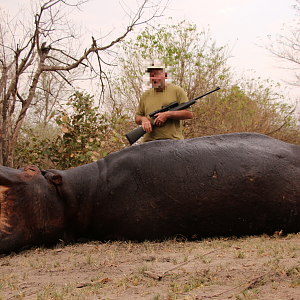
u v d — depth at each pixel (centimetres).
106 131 706
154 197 352
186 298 186
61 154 681
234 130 1033
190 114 414
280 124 1107
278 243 311
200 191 346
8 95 711
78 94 675
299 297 175
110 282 228
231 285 205
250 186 347
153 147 376
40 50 756
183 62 1056
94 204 369
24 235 346
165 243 341
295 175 357
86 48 746
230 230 355
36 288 224
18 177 354
